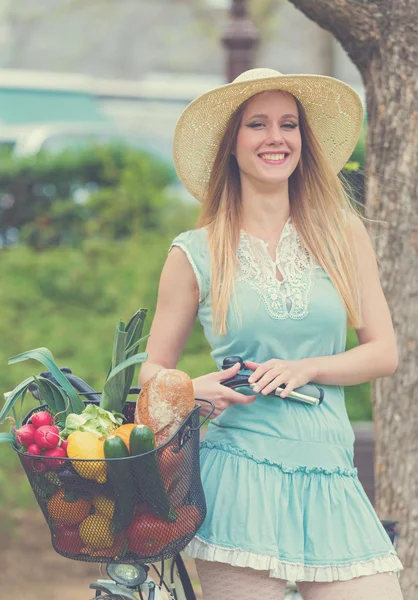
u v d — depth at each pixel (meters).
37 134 15.24
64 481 2.66
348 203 3.44
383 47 4.00
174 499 2.74
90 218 11.02
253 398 3.08
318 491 3.09
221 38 9.10
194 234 3.31
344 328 3.24
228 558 3.03
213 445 3.19
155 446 2.67
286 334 3.14
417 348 4.15
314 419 3.12
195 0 20.12
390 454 4.25
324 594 3.09
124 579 2.97
